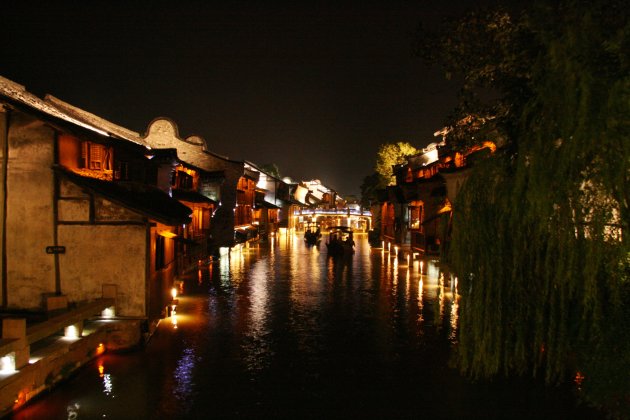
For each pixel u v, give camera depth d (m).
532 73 7.04
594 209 6.50
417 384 10.28
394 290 21.39
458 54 9.69
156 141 36.19
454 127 10.72
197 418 8.62
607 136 6.02
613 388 7.09
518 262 7.58
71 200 12.12
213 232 36.22
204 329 14.38
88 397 9.33
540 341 7.55
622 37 6.32
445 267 9.24
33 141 12.00
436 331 14.47
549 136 6.62
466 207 8.01
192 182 31.62
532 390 9.91
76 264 12.16
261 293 20.44
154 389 9.79
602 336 7.11
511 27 8.79
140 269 12.19
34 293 12.11
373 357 12.03
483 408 9.16
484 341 7.75
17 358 8.52
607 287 7.24
